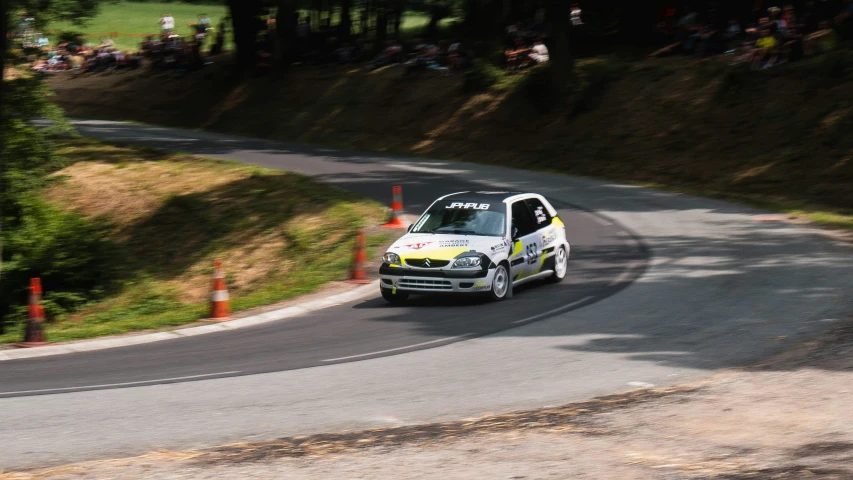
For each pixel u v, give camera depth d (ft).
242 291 79.87
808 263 59.21
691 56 134.21
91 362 41.60
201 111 195.52
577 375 35.47
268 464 25.50
